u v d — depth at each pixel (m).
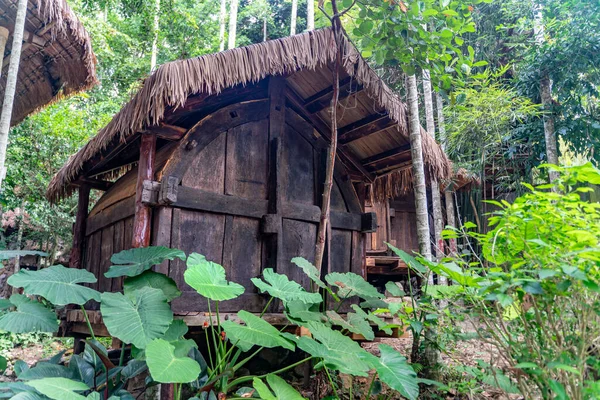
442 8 3.24
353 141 4.71
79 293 2.62
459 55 3.43
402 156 4.64
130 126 3.39
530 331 2.11
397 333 4.18
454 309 2.90
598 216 2.04
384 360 2.58
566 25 6.54
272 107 4.16
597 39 6.30
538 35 7.25
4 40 3.92
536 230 2.03
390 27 3.30
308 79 4.23
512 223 2.12
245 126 4.02
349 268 4.44
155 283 2.94
